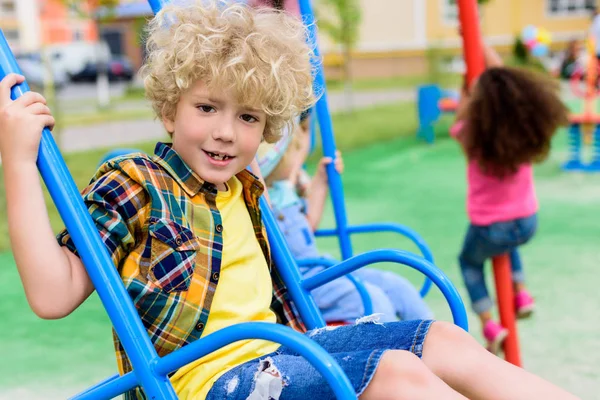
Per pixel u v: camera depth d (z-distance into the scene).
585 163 7.43
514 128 2.80
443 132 10.06
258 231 1.70
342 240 2.28
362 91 17.66
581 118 7.02
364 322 1.55
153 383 1.29
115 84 24.11
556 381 2.76
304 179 2.74
